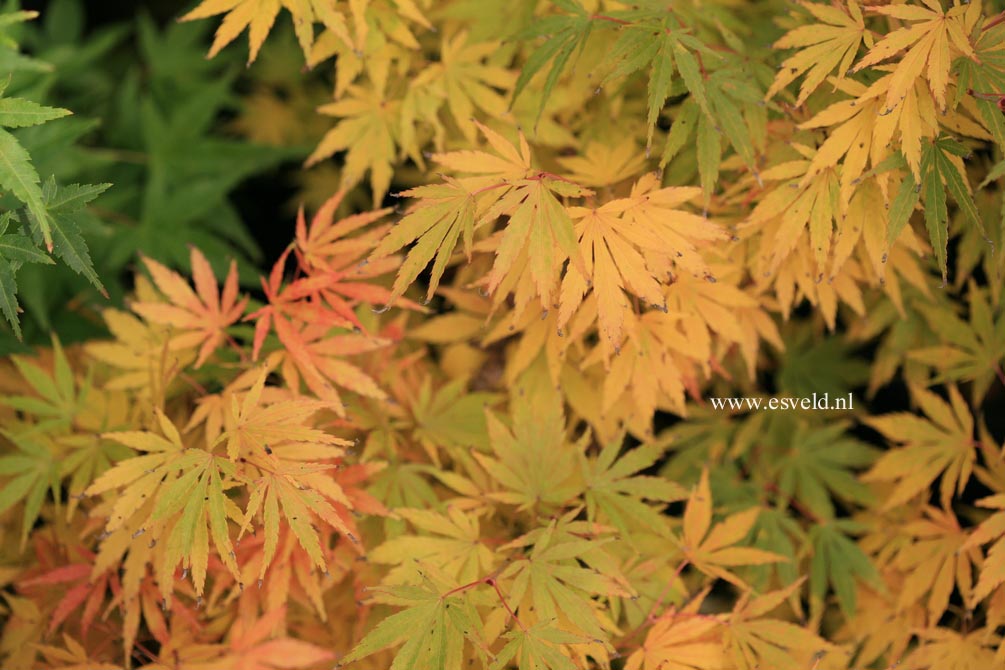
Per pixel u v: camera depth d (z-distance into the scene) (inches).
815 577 54.9
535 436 52.3
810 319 58.9
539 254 49.7
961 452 53.9
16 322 50.1
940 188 50.4
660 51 50.8
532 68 51.7
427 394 54.3
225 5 51.6
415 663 49.4
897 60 51.4
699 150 51.2
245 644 52.1
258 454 50.1
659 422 58.7
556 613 50.5
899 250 53.5
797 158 52.6
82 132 56.4
